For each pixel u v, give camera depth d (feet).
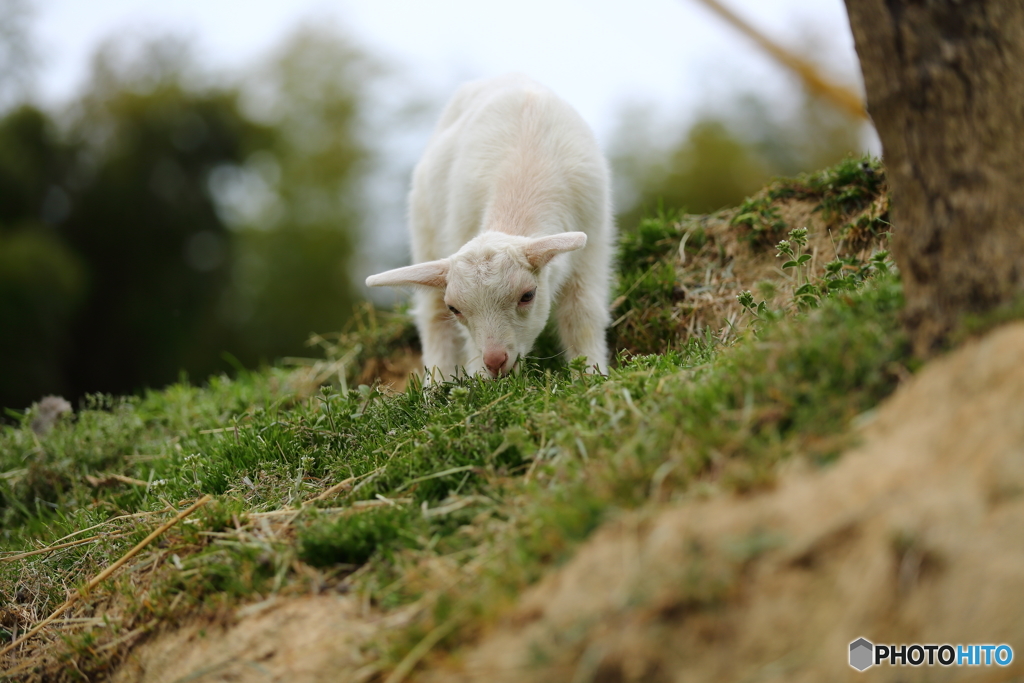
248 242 76.02
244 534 10.06
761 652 6.37
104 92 63.46
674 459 8.18
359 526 9.32
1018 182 7.67
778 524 6.93
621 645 6.64
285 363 22.85
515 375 12.41
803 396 8.23
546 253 13.35
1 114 57.82
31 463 16.65
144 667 9.39
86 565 11.85
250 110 68.44
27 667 10.50
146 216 60.85
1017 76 7.63
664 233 18.42
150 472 15.17
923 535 6.42
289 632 8.58
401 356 19.53
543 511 8.20
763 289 10.81
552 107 15.69
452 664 7.22
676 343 16.10
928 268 7.95
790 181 17.30
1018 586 6.12
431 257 17.75
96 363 60.54
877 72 8.09
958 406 7.15
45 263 51.47
